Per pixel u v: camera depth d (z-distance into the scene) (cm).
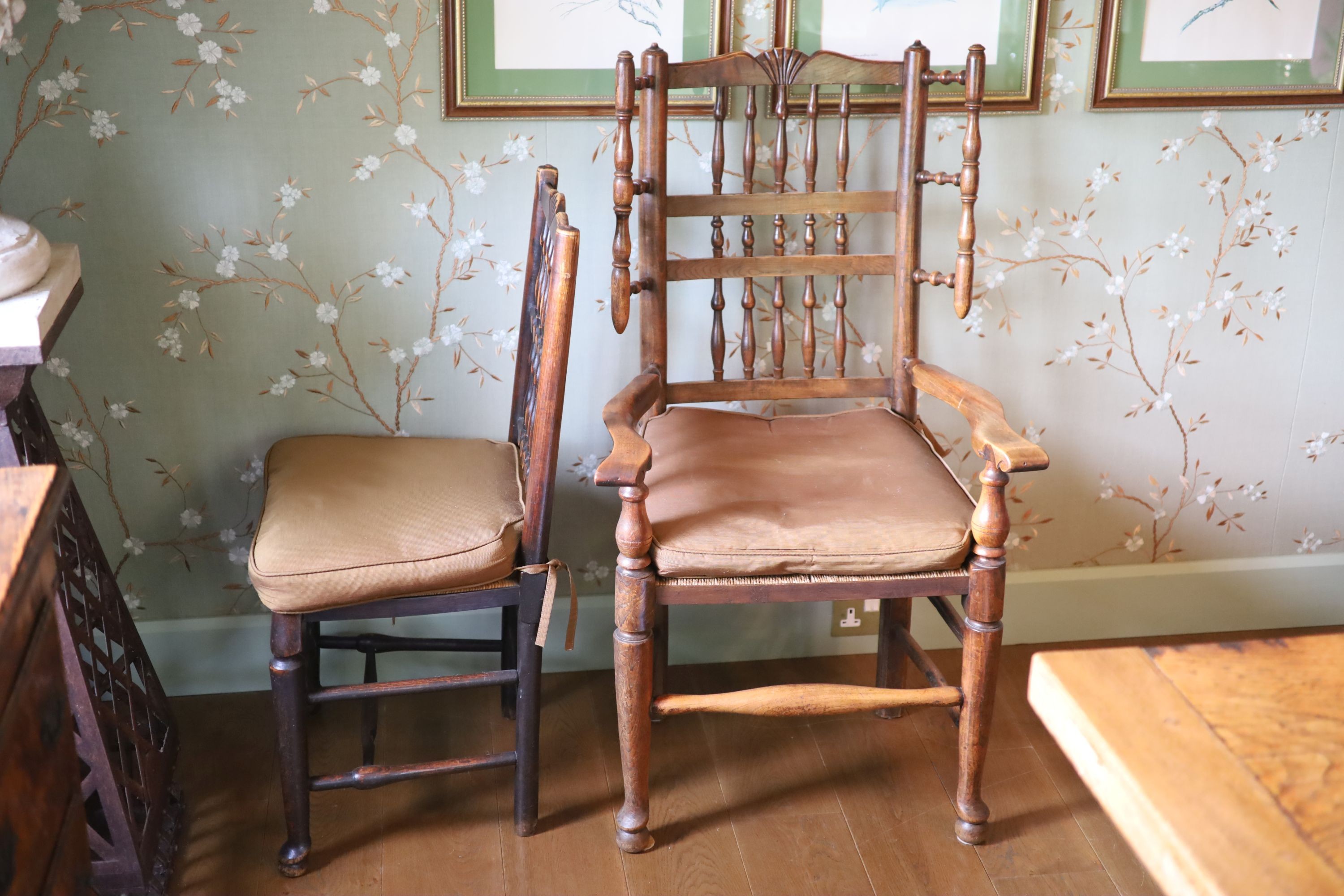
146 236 175
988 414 152
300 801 154
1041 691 83
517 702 158
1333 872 65
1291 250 201
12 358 124
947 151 189
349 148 175
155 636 194
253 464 190
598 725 192
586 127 180
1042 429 207
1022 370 202
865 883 158
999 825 169
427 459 170
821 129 186
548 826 168
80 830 99
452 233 182
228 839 164
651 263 172
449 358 189
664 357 178
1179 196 195
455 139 177
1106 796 74
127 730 151
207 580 194
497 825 168
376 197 178
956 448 205
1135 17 184
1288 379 209
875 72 171
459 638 204
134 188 172
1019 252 195
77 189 170
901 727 193
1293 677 81
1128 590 218
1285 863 65
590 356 193
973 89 165
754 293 183
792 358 198
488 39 173
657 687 189
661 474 162
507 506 156
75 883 96
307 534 145
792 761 184
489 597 152
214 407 185
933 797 175
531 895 154
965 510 153
